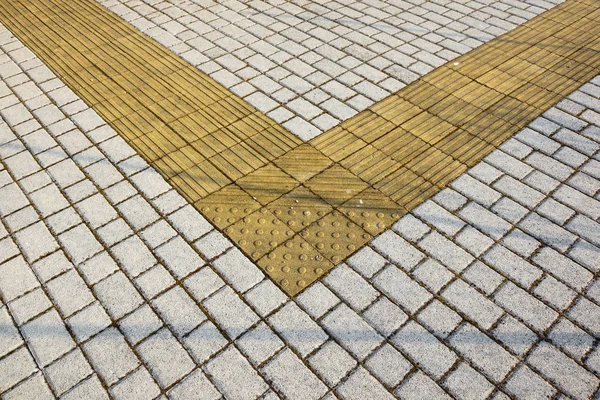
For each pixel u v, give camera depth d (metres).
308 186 4.42
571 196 4.32
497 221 4.12
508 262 3.81
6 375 3.24
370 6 7.12
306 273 3.77
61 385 3.18
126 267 3.84
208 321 3.49
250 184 4.45
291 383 3.16
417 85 5.57
